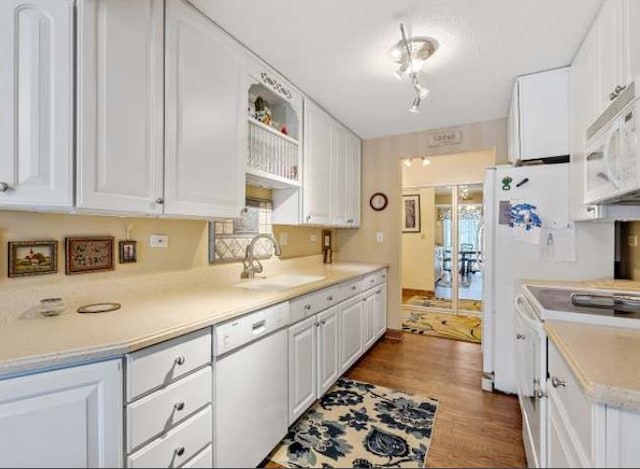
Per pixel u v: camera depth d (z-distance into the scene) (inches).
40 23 41.4
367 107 109.8
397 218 141.2
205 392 50.9
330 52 76.8
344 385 97.5
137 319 49.2
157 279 69.6
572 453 35.7
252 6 60.8
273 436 66.0
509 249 89.5
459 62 80.4
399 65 82.6
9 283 49.0
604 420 29.3
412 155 137.3
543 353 48.8
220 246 84.8
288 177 93.5
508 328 90.1
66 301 55.1
